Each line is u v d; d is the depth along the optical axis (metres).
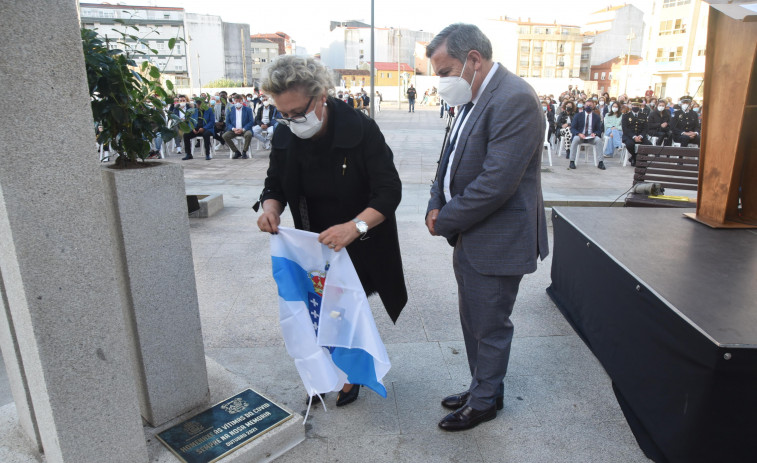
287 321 2.25
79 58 1.49
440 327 3.42
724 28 3.30
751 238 3.16
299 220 2.43
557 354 3.07
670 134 12.41
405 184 8.39
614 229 3.33
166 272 2.10
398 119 26.80
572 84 48.25
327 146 2.16
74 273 1.60
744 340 1.82
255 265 4.61
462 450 2.26
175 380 2.24
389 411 2.54
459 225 2.10
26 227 1.47
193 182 8.73
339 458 2.21
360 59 84.94
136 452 1.90
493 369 2.30
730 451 1.92
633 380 2.45
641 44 85.38
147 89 2.09
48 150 1.47
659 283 2.37
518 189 2.12
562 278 3.67
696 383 1.92
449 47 2.04
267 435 2.18
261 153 12.96
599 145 12.62
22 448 2.08
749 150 3.38
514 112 1.96
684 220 3.59
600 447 2.28
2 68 1.35
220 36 77.12
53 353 1.60
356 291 2.19
